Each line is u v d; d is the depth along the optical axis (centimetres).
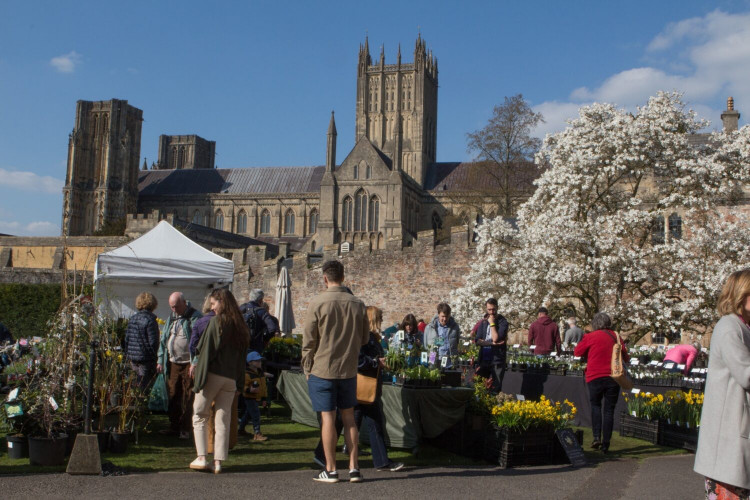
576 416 1576
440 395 1152
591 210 2586
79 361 1104
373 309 1123
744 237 2428
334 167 11756
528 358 1781
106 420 1146
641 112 2622
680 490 938
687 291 2481
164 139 16462
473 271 2741
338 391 934
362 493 850
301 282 4481
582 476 1022
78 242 5703
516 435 1100
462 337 2536
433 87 14388
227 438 970
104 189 13025
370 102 13725
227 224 13125
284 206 12925
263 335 1419
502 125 7862
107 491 825
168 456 1079
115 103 13250
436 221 12462
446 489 891
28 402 1038
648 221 2430
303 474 963
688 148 2578
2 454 1065
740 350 582
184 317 1298
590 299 2478
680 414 1323
